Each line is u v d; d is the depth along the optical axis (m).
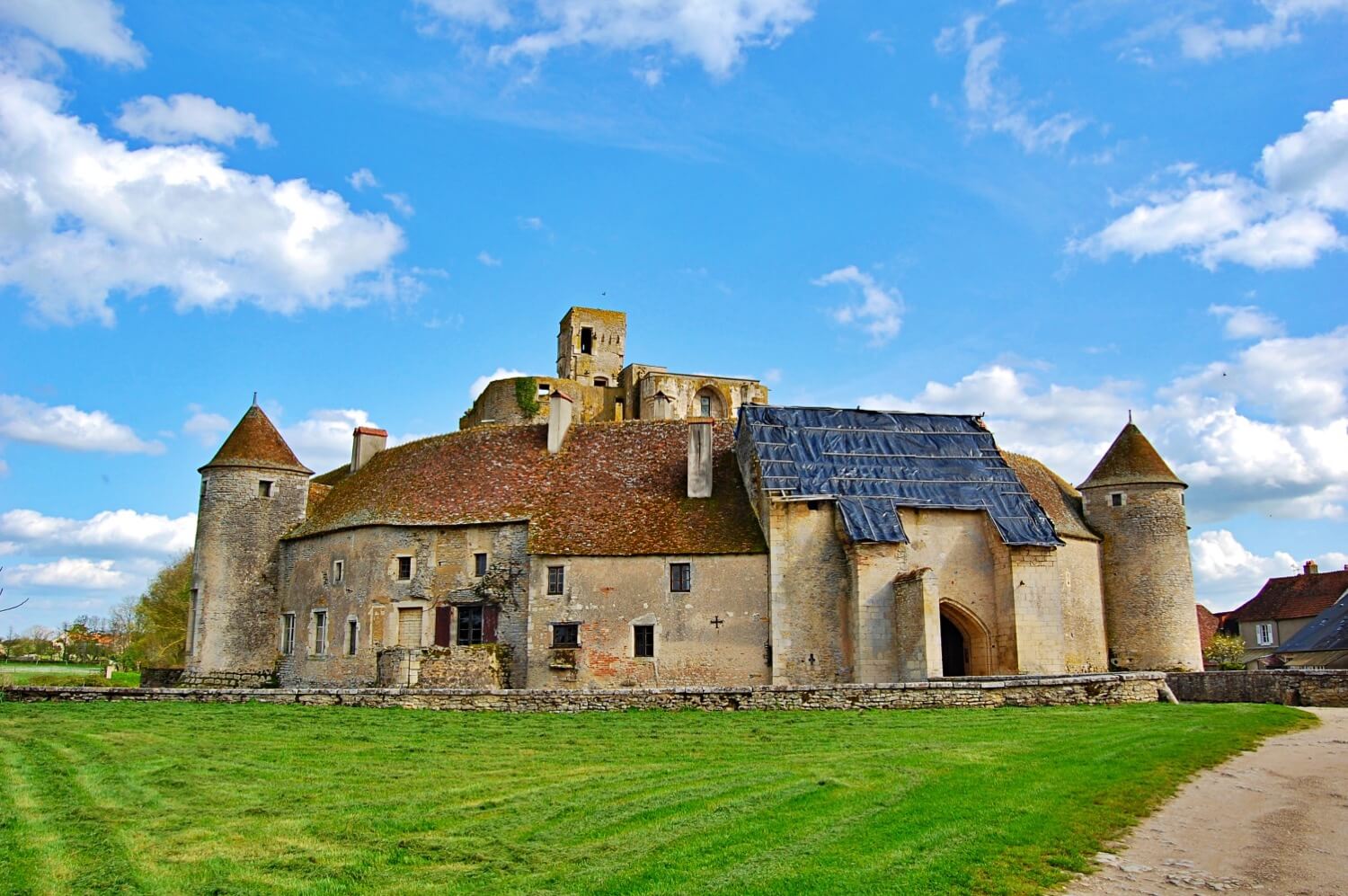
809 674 33.84
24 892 9.91
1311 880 10.00
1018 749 17.41
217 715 24.17
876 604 33.69
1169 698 26.62
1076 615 40.12
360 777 15.72
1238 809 13.05
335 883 10.18
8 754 18.14
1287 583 67.81
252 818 12.88
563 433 41.28
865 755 16.89
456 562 37.22
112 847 11.48
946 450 39.12
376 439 47.16
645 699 25.02
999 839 11.05
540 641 34.75
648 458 39.94
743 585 34.75
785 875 9.81
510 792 14.34
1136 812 12.72
